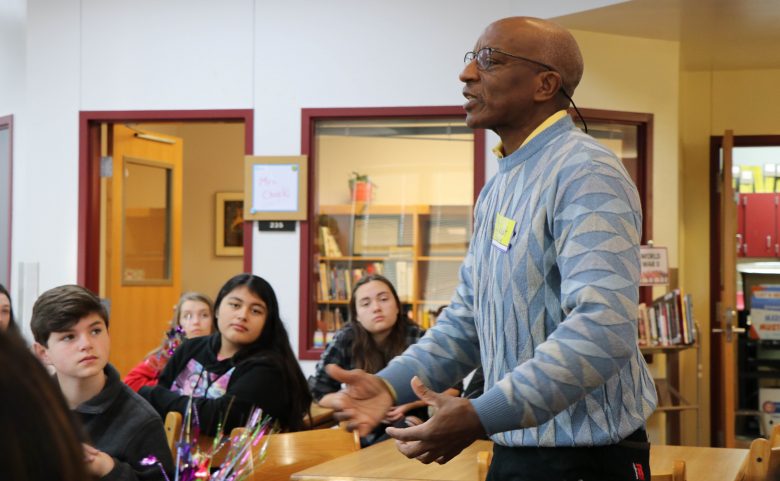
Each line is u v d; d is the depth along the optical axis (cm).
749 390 836
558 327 159
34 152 717
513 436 178
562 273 166
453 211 676
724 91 804
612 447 174
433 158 679
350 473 292
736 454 347
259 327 403
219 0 695
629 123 689
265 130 688
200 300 541
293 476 282
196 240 1038
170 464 274
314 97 684
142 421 273
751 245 852
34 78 716
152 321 793
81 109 709
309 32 686
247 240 688
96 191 723
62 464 54
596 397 172
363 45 680
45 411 54
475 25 669
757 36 682
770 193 857
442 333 196
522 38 182
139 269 781
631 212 167
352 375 171
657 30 667
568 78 184
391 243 682
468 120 188
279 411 397
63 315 266
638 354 181
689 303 663
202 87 695
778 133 798
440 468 308
